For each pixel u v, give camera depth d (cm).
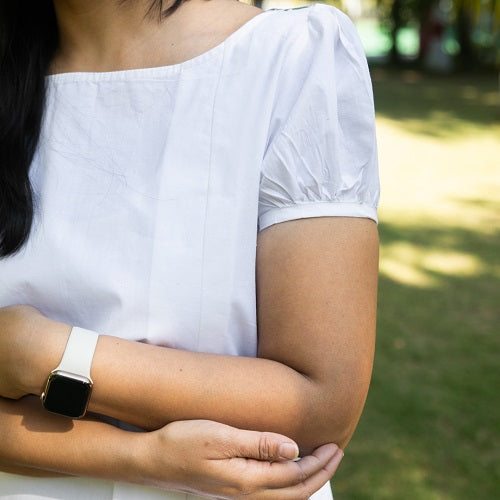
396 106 1227
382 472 295
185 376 96
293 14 104
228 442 92
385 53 2000
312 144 97
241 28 104
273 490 94
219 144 101
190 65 104
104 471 97
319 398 95
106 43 109
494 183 746
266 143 99
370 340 97
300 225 97
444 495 283
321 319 95
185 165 101
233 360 97
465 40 1728
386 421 328
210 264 100
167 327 101
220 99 102
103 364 96
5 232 104
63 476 105
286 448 92
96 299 103
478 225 608
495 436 318
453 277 495
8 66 108
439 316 434
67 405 95
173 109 104
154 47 107
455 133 1002
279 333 97
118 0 107
